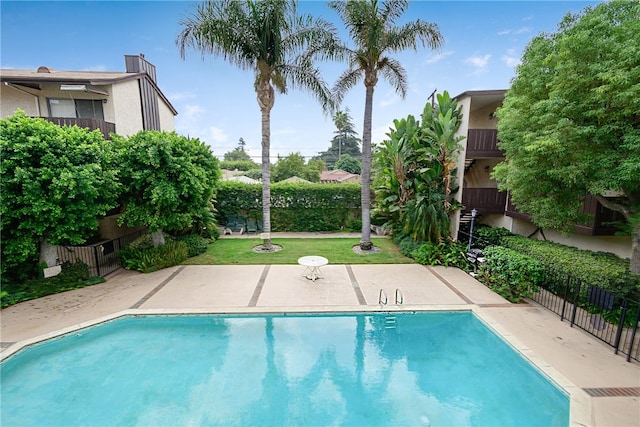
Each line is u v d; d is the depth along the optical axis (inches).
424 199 458.6
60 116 519.8
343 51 442.3
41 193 276.4
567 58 238.1
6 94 499.5
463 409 172.9
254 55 429.7
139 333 248.7
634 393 169.3
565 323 251.3
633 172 213.8
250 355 222.8
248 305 282.5
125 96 548.1
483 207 488.7
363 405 177.0
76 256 378.3
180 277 360.8
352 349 233.1
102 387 186.9
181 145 398.6
